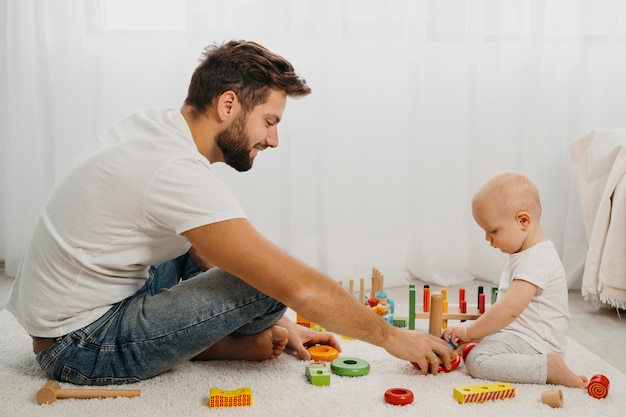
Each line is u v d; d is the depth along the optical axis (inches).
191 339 48.5
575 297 85.0
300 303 43.5
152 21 91.1
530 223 56.5
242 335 55.6
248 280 43.8
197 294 48.4
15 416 44.6
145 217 45.7
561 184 92.4
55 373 49.6
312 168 92.1
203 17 90.8
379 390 50.3
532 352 53.6
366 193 92.3
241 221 43.8
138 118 49.5
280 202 93.4
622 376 54.5
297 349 57.3
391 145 92.4
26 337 62.4
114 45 91.0
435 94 92.0
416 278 95.0
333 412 45.8
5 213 93.4
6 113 93.1
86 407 46.2
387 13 91.3
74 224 46.9
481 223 58.0
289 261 43.6
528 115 91.4
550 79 91.4
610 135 80.7
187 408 46.3
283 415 45.3
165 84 92.0
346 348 61.1
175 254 50.3
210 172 45.9
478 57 92.3
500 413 46.0
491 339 54.7
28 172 90.6
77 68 90.4
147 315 48.6
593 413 46.1
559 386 51.4
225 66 46.9
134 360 49.1
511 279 57.1
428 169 92.7
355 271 92.6
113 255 47.5
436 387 51.1
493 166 92.8
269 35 91.1
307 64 91.5
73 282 47.8
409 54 92.3
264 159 92.3
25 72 89.7
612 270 73.3
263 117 48.2
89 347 48.6
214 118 47.7
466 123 93.4
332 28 90.4
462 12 91.2
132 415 45.1
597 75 91.4
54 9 89.6
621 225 72.8
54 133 92.2
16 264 91.1
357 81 91.6
